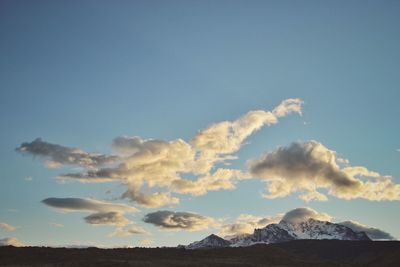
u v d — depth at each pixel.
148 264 87.25
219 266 91.19
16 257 91.81
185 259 102.69
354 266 117.31
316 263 115.56
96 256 96.94
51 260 90.62
